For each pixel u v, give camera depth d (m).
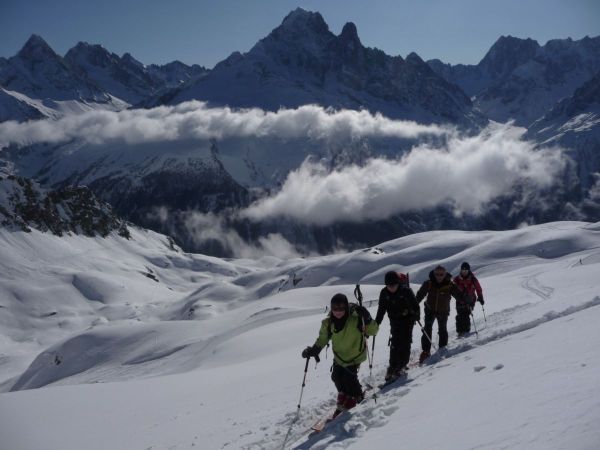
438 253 188.25
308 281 184.00
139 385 24.73
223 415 14.38
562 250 157.88
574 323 10.52
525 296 31.06
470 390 7.71
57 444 14.76
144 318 163.75
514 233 190.88
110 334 87.56
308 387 15.50
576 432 4.75
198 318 140.88
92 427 16.38
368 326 9.60
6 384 90.06
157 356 76.19
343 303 9.51
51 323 175.50
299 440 9.53
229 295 168.00
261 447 9.84
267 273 195.75
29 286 199.75
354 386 9.69
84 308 191.75
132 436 14.32
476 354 10.82
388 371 11.50
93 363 82.25
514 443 5.09
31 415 18.80
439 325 14.19
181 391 21.58
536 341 9.74
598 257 101.88
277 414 12.46
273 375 20.52
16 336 165.25
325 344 9.84
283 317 65.06
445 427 6.41
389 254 195.38
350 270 187.12
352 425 8.29
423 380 10.12
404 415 7.89
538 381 6.82
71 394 23.22
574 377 6.42
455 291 13.95
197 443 11.77
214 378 24.45
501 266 152.00
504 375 7.83
